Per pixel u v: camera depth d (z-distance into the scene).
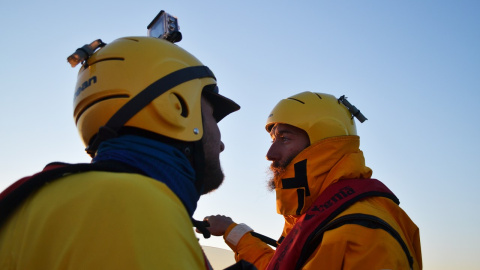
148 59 1.05
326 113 2.21
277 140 2.28
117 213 0.61
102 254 0.57
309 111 2.22
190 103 1.06
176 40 1.37
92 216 0.61
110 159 0.85
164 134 0.97
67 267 0.57
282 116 2.28
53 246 0.61
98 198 0.63
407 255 1.55
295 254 1.67
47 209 0.66
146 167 0.84
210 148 1.17
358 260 1.45
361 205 1.68
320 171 2.02
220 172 1.20
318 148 2.08
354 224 1.55
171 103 1.00
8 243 0.68
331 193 1.86
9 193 0.75
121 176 0.69
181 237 0.65
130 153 0.86
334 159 2.04
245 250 2.21
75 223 0.61
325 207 1.75
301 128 2.18
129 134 0.96
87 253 0.57
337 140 2.08
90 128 1.02
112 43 1.12
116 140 0.91
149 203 0.65
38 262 0.61
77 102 1.07
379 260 1.43
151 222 0.62
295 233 1.78
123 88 0.99
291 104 2.31
